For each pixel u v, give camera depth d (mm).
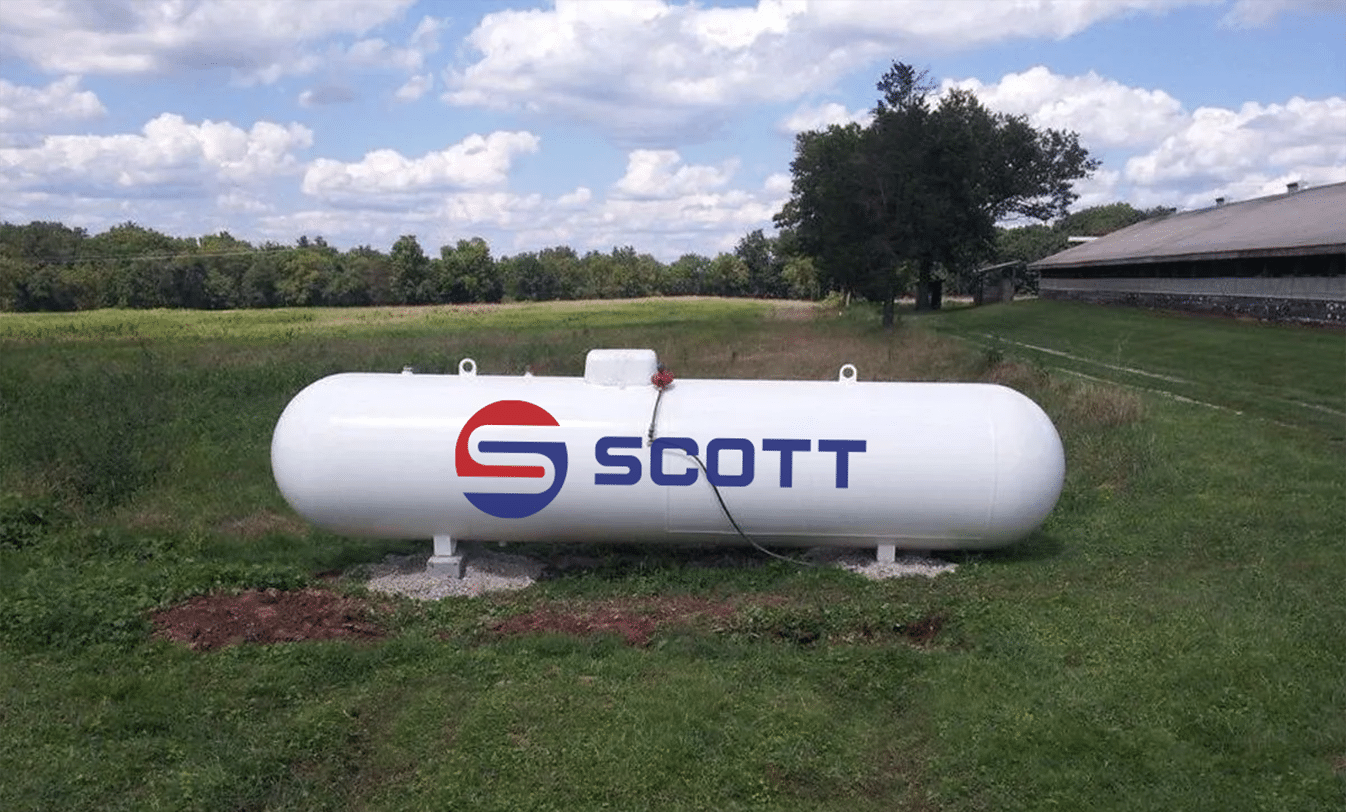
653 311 58531
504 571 8391
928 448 7828
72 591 7355
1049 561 8500
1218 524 9555
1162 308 37844
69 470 11055
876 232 36500
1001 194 53719
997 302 59500
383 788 4945
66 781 4895
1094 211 102500
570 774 4957
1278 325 28078
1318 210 32000
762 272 102500
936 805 4766
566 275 96562
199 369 20922
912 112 35844
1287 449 12734
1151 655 6262
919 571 8234
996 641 6504
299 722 5488
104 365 22453
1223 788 4824
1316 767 4984
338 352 26641
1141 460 11742
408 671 6227
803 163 56094
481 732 5367
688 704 5625
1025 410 8164
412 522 8125
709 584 8109
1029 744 5211
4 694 5879
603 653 6566
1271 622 6754
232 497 11000
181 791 4781
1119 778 4918
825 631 6875
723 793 4828
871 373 20688
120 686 5945
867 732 5449
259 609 7289
